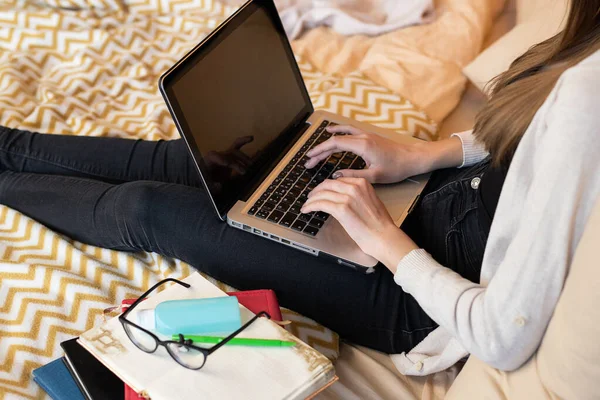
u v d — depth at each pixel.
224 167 1.05
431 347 0.98
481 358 0.75
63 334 1.04
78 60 1.63
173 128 1.49
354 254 0.97
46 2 1.73
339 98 1.48
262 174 1.12
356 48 1.71
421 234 1.04
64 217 1.18
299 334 1.01
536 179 0.67
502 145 0.82
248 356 0.79
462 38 1.67
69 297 1.08
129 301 0.89
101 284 1.11
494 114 0.83
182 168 1.28
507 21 1.84
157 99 1.56
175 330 0.80
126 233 1.10
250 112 1.12
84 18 1.73
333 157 1.17
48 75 1.62
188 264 1.11
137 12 1.81
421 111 1.46
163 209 1.07
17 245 1.17
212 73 1.04
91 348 0.79
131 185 1.12
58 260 1.15
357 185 0.93
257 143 1.13
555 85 0.69
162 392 0.75
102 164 1.30
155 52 1.69
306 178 1.12
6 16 1.70
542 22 1.47
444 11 1.76
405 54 1.62
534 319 0.69
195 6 1.80
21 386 0.96
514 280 0.69
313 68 1.65
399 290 0.98
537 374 0.72
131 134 1.46
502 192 0.76
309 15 1.81
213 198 1.01
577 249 0.65
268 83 1.18
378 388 0.99
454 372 1.02
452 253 0.97
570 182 0.64
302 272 1.00
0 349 1.01
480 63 1.53
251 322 0.82
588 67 0.66
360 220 0.90
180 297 0.86
